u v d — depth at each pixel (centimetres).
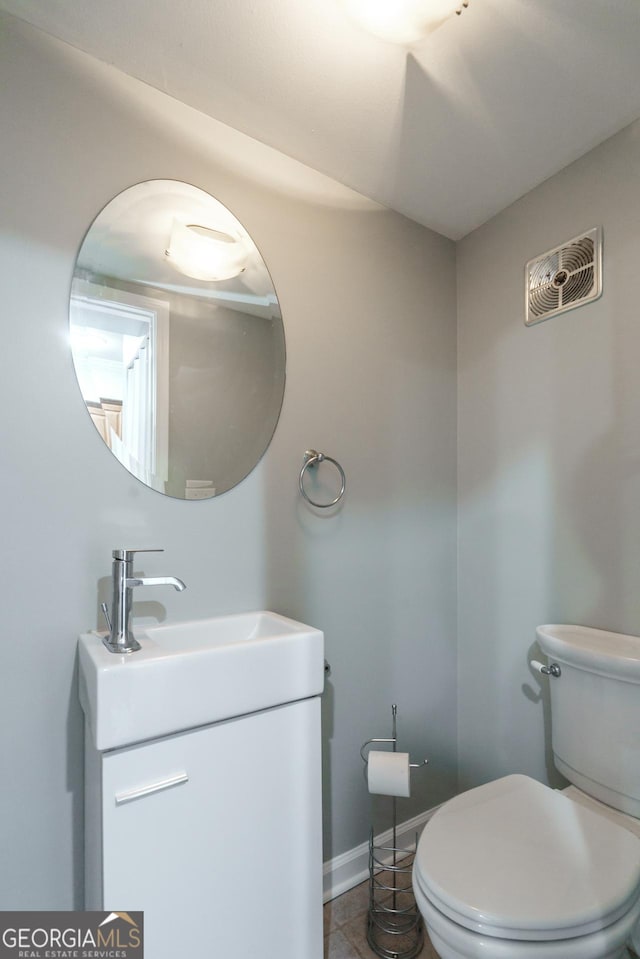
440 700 171
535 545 152
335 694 146
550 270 150
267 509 135
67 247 108
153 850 85
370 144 137
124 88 116
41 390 104
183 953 88
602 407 135
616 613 130
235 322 132
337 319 152
